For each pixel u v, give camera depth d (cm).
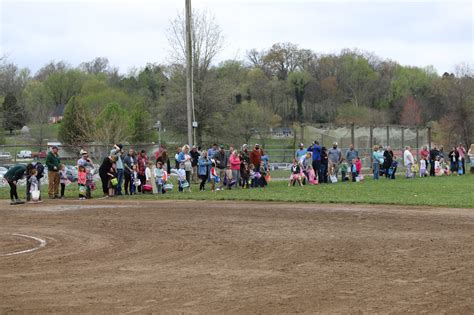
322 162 3534
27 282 1005
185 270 1096
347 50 11075
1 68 6556
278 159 5597
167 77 6050
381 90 10538
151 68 10562
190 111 3559
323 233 1543
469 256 1213
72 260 1207
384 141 5141
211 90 5712
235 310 825
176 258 1218
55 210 2194
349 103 10381
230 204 2366
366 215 1941
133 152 2964
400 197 2561
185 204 2380
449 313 810
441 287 955
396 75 10744
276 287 959
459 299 881
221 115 5878
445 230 1588
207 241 1427
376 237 1470
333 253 1258
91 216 1977
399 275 1043
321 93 10406
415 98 10050
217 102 5734
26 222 1848
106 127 5722
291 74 10244
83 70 12331
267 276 1040
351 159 3756
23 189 3189
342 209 2136
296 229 1622
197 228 1653
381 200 2423
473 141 7362
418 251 1273
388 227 1652
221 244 1383
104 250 1322
